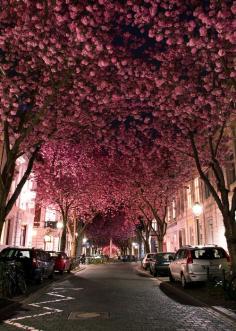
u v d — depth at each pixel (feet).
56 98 54.03
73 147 103.60
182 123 59.16
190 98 53.21
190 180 99.86
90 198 113.70
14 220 103.04
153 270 84.99
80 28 42.22
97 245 302.45
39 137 54.65
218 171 49.08
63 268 87.92
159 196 103.65
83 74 50.52
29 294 47.24
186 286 53.21
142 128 74.54
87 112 60.13
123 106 61.98
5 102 43.42
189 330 27.94
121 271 111.24
